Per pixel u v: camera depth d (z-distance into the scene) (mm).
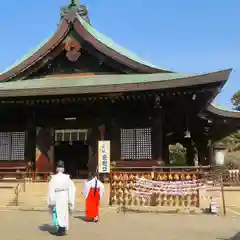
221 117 27469
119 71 23328
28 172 21453
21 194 19656
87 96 20578
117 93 20109
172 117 24219
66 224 11414
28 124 22797
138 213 15945
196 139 32281
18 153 22859
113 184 17844
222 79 18453
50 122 22547
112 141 21781
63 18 22844
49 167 22250
